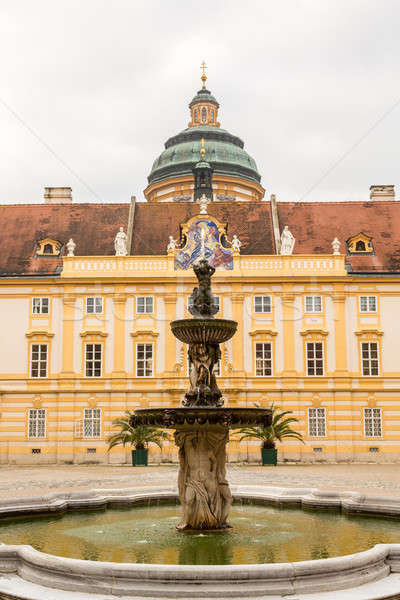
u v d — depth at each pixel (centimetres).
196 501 1880
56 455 5306
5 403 5381
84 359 5422
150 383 5366
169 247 5547
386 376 5369
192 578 1260
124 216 6134
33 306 5500
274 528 1914
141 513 2225
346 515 2139
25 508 2098
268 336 5428
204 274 2086
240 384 5344
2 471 4406
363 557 1365
